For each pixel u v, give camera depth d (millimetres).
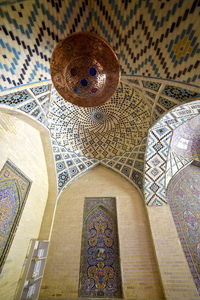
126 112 3893
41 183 3729
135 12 1585
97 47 1262
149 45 1789
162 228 3459
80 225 3711
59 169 4207
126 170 4398
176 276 2881
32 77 2129
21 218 2791
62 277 3072
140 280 2986
